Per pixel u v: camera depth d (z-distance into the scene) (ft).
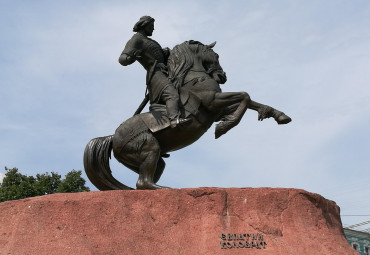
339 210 23.07
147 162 22.84
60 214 19.35
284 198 20.66
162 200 20.25
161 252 19.08
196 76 23.67
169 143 23.53
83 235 18.97
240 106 22.85
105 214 19.60
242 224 20.01
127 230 19.38
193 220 20.02
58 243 18.56
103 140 24.04
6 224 19.44
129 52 23.94
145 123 23.30
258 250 19.36
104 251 18.60
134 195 20.26
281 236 19.89
